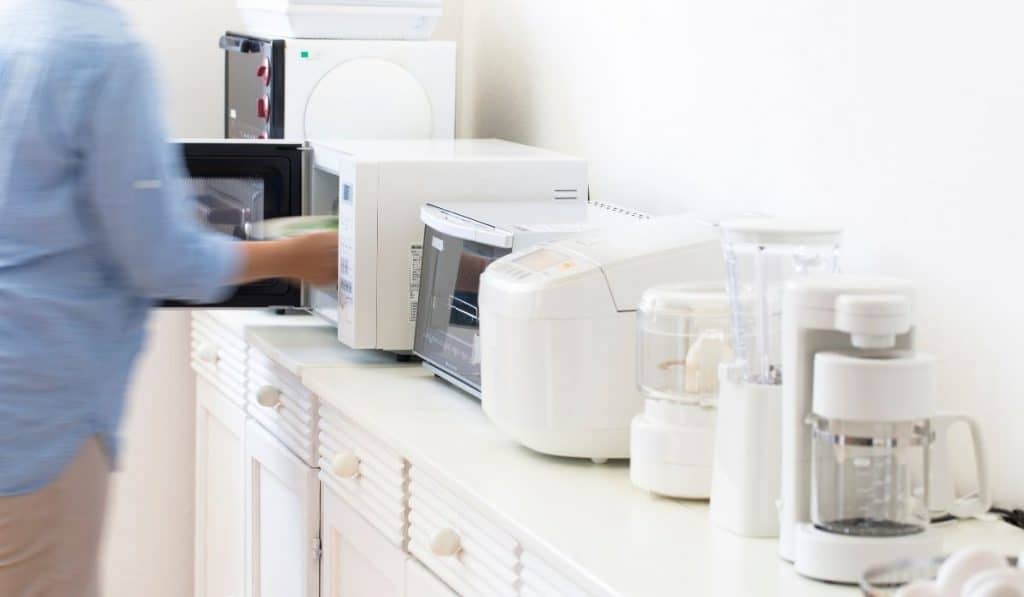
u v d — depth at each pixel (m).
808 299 1.42
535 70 3.01
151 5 3.25
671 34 2.46
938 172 1.80
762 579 1.42
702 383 1.68
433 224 2.25
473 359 2.11
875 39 1.92
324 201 2.62
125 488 3.36
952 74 1.77
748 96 2.23
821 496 1.44
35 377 1.92
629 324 1.78
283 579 2.60
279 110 2.85
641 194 2.59
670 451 1.66
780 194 2.15
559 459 1.85
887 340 1.38
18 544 1.96
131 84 1.96
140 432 3.36
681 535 1.56
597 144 2.75
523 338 1.80
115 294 2.04
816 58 2.04
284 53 2.84
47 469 1.95
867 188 1.94
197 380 3.21
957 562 1.15
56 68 1.93
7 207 1.93
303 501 2.42
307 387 2.35
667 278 1.80
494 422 1.90
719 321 1.69
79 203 1.98
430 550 1.89
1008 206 1.69
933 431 1.47
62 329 1.95
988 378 1.73
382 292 2.40
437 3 2.96
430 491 1.88
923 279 1.84
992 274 1.72
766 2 2.17
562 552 1.49
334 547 2.33
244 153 2.55
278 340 2.60
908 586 1.16
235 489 2.91
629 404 1.79
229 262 2.19
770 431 1.54
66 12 1.96
